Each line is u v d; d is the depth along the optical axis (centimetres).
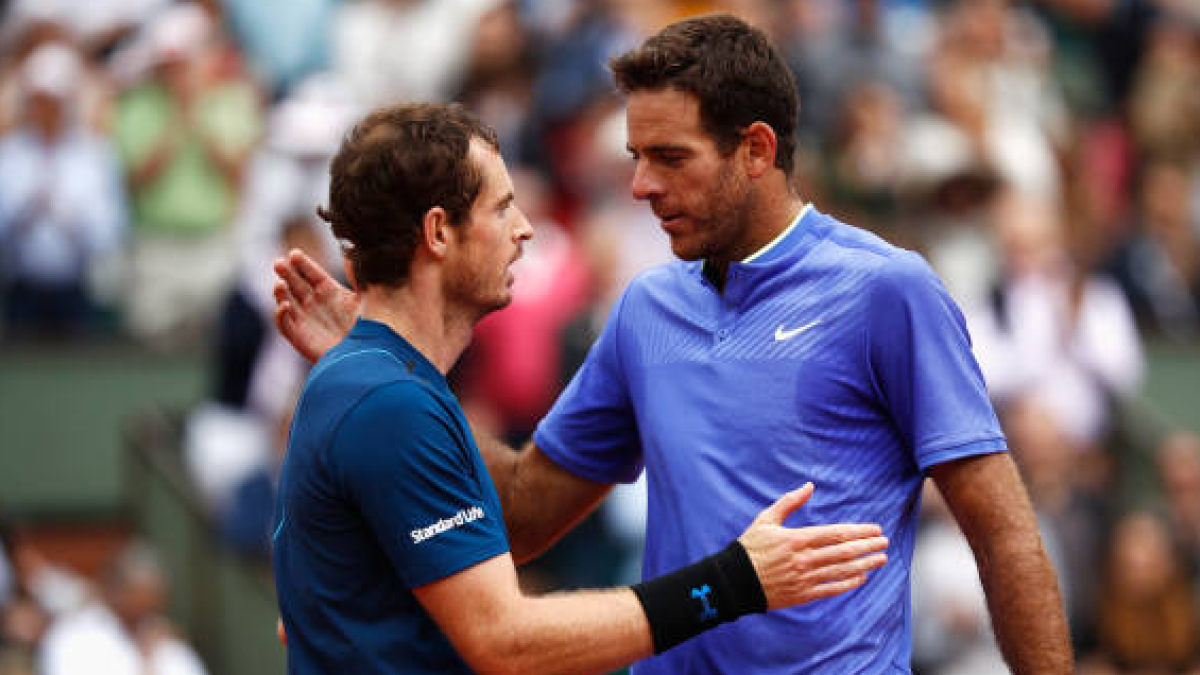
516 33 2931
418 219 870
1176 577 2542
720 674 928
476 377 2142
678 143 907
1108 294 2945
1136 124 3356
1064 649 877
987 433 892
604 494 1070
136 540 2489
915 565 2236
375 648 854
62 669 2114
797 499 867
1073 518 2509
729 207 917
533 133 2792
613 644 847
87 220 2725
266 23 2936
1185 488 2641
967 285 2755
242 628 2166
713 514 919
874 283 903
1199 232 3216
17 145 2705
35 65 2719
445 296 891
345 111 2655
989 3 3133
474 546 845
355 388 849
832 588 854
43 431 2748
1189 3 3547
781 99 922
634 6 2959
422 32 2956
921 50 3073
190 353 2792
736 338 930
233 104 2816
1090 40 3459
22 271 2719
